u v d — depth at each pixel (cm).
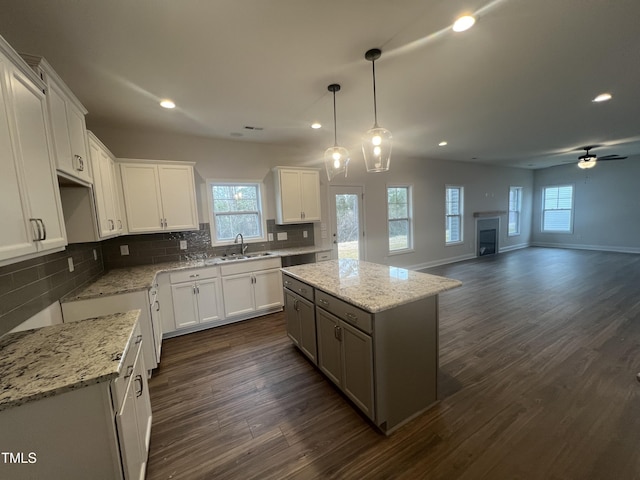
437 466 150
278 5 149
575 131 430
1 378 104
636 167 707
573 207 819
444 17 164
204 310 341
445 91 268
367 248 563
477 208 750
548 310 355
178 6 147
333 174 266
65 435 103
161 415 197
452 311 365
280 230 450
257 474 150
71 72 207
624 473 139
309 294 232
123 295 234
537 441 161
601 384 208
